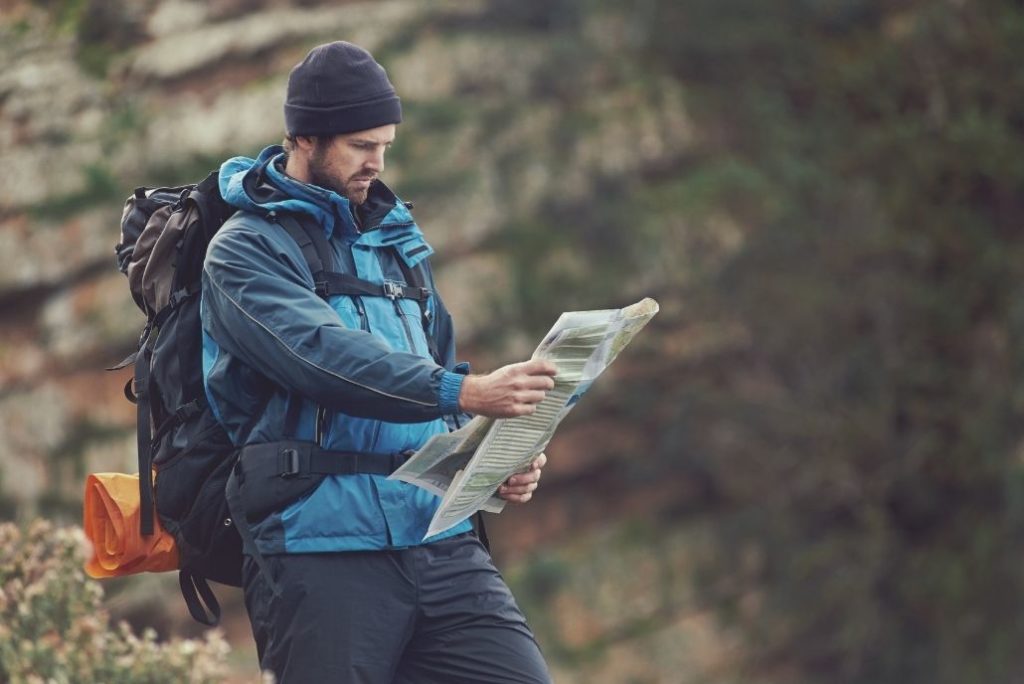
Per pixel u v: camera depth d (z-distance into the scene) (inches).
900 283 1610.5
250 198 241.4
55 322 1333.7
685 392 1544.0
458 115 1524.4
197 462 245.3
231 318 232.7
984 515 1589.6
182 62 1454.2
